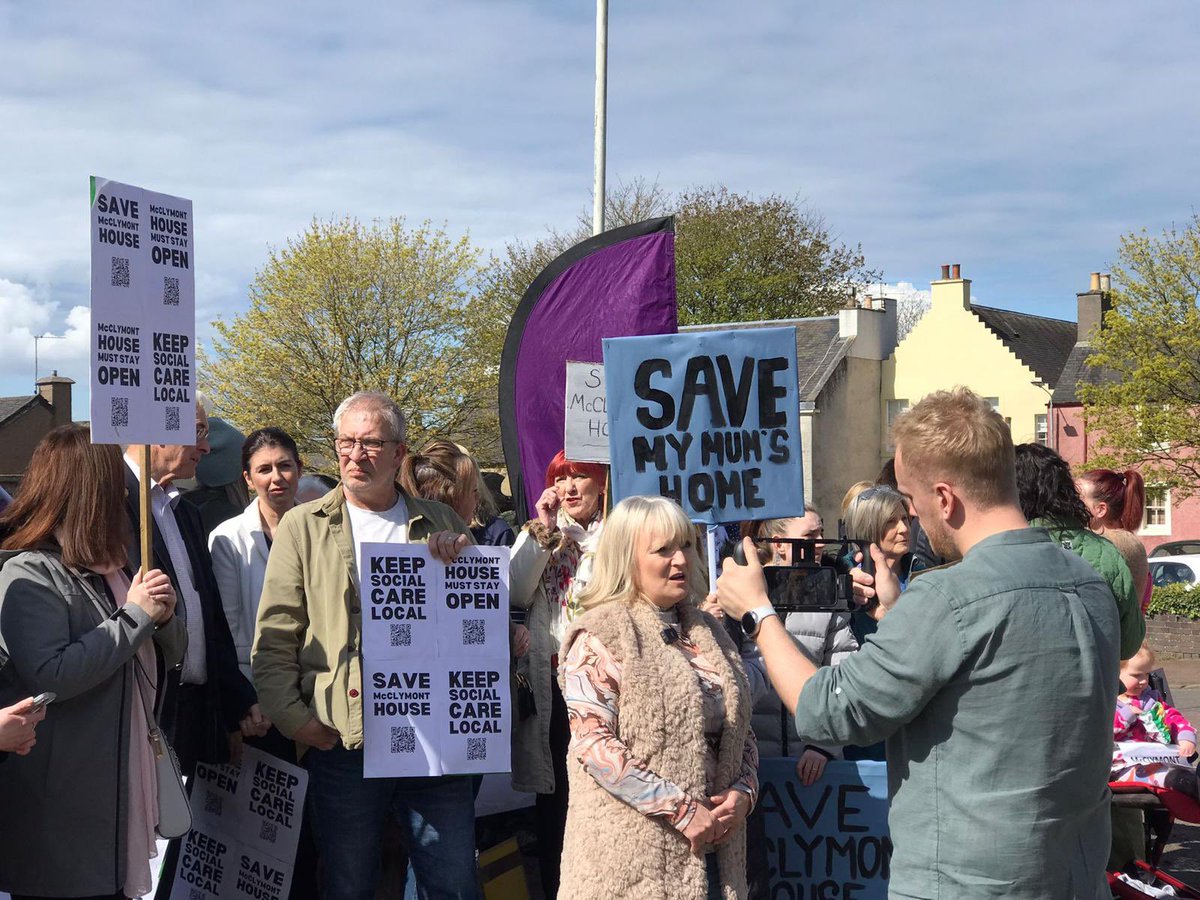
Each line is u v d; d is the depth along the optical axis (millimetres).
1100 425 26688
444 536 3990
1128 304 25938
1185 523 32344
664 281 6141
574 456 5039
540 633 4633
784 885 4418
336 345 36875
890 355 38906
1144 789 4645
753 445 4324
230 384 36375
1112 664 2545
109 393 3572
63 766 3371
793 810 4426
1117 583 3764
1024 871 2400
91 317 3559
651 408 4316
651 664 3438
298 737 3852
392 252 37000
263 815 4176
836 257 47062
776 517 4312
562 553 4770
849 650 4570
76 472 3506
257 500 5059
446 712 3922
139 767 3543
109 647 3350
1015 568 2492
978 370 37500
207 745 4227
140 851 3506
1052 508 3904
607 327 6117
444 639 3951
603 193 14180
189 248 3857
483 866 4867
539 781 4500
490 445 37719
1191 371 25141
